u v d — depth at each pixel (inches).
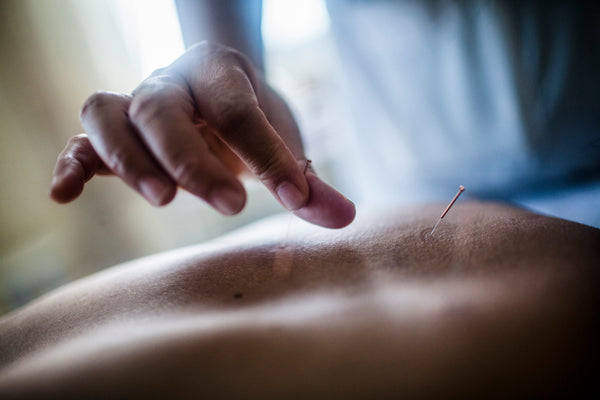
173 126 6.5
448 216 9.2
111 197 25.5
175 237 27.3
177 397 5.3
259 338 5.9
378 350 5.6
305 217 8.5
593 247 6.8
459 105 16.7
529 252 7.0
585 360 5.3
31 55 23.5
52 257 25.7
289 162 7.7
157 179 6.6
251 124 7.4
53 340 6.8
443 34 16.4
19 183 24.9
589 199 10.9
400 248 7.9
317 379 5.3
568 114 13.2
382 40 18.3
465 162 16.2
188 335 6.1
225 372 5.5
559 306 5.8
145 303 7.2
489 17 14.9
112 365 5.7
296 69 28.5
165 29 24.0
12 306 24.5
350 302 6.5
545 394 5.1
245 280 7.5
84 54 24.0
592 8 12.9
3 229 24.9
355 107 21.0
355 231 9.1
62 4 23.0
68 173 7.1
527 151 14.0
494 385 5.2
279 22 27.1
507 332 5.6
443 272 6.9
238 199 6.4
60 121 24.7
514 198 13.3
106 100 6.9
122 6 23.6
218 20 13.9
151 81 7.3
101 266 26.2
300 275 7.5
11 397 5.6
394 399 5.1
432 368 5.3
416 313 6.0
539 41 13.9
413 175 19.2
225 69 7.9
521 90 14.2
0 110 23.8
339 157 27.9
